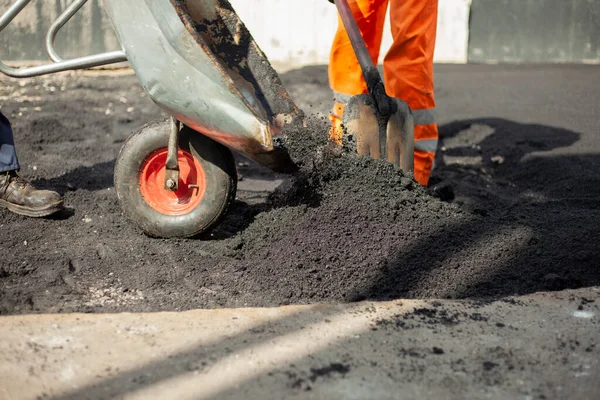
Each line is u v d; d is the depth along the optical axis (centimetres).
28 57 941
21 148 513
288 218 332
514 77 909
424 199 351
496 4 1073
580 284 297
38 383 216
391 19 402
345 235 319
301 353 236
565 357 237
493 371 228
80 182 437
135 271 306
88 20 943
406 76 401
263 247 322
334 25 1036
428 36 399
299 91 775
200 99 292
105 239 339
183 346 239
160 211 332
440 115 681
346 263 305
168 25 286
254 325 255
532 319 263
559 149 546
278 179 473
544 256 320
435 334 250
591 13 1067
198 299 283
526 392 217
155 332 248
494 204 423
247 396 211
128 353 234
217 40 358
